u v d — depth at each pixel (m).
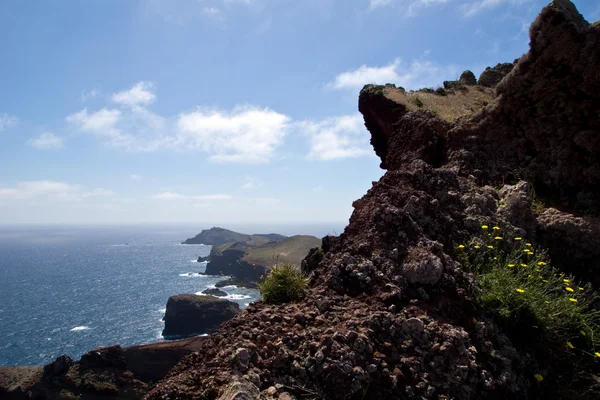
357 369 3.71
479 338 4.43
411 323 4.28
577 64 7.39
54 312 144.75
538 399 4.22
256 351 3.96
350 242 5.95
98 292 182.75
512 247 6.21
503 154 8.48
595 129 7.21
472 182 7.59
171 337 99.25
